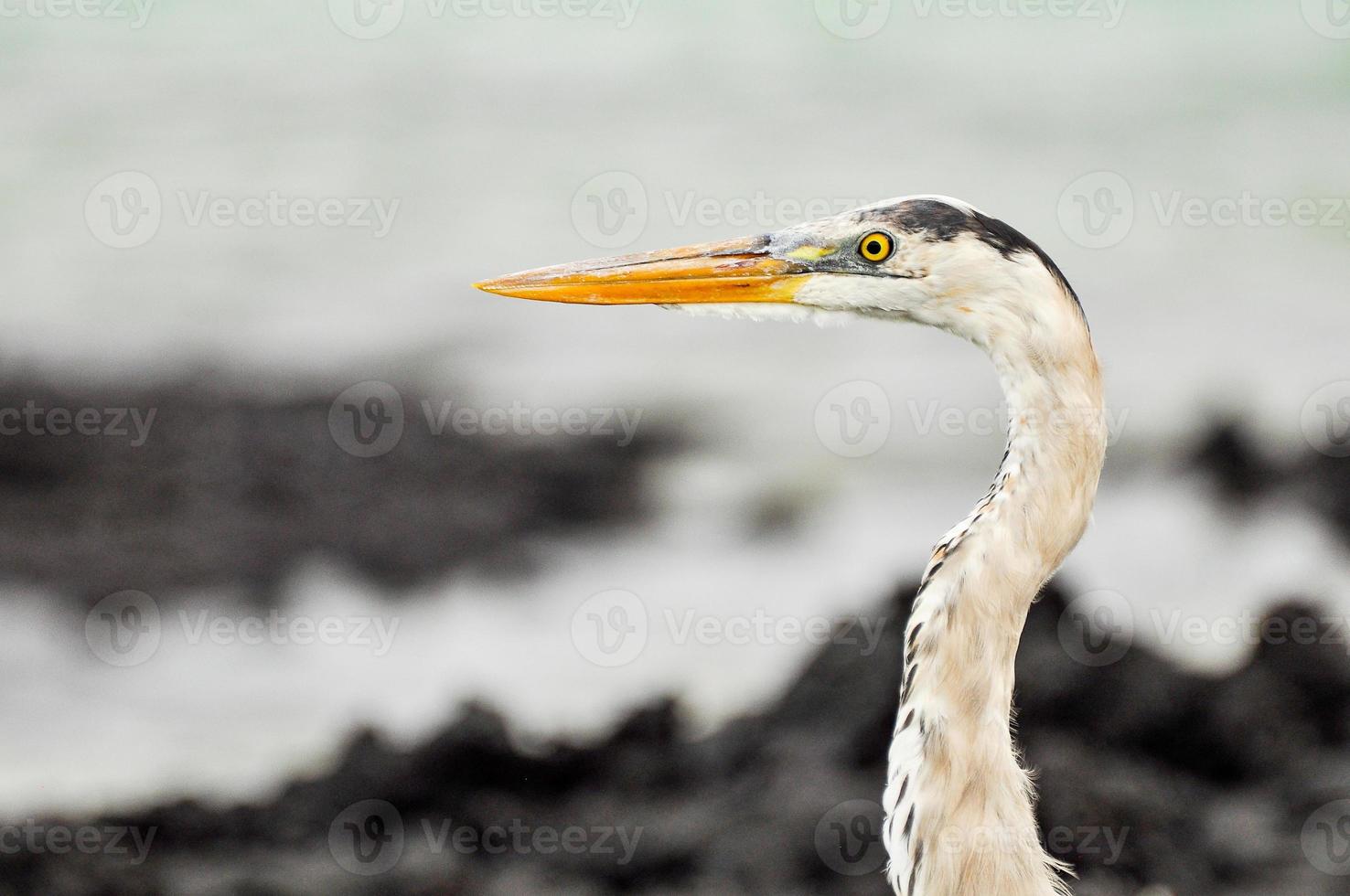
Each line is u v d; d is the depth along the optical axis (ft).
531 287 20.25
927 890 16.40
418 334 71.10
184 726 39.47
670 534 53.78
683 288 19.76
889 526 53.98
